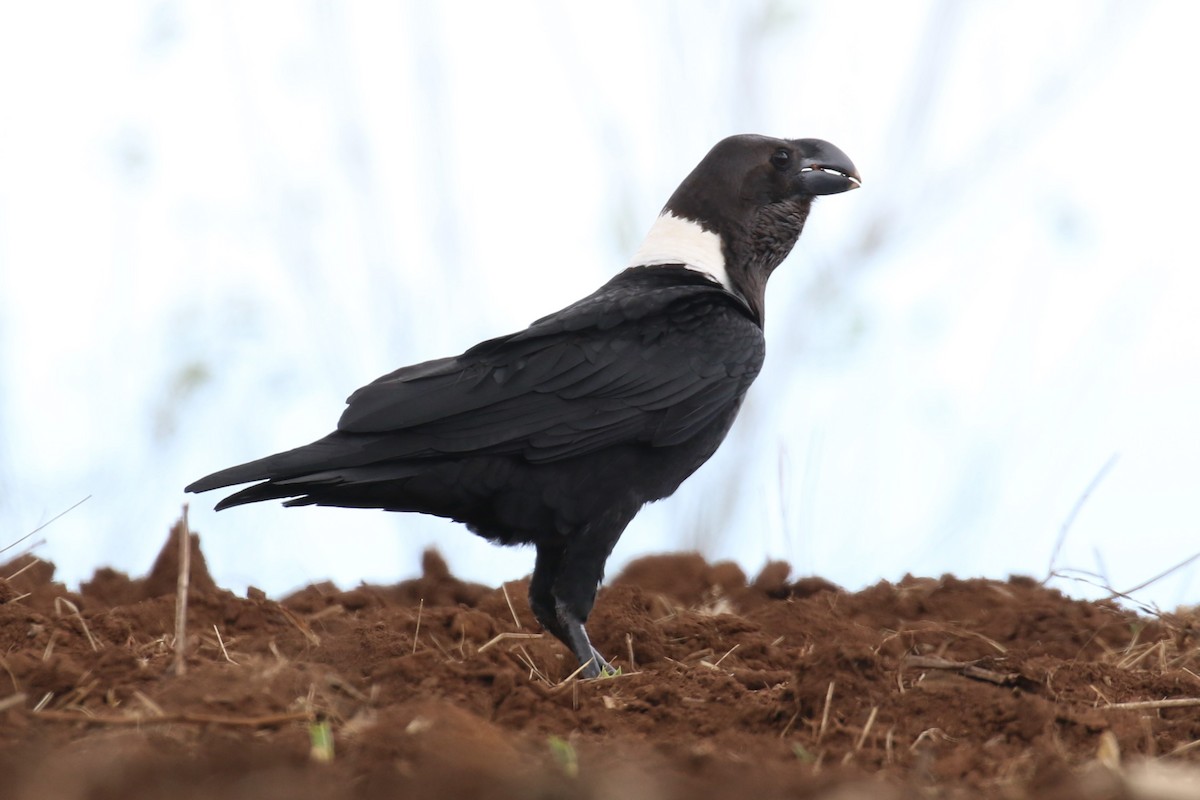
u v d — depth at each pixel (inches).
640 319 486.0
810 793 280.5
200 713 327.9
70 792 262.8
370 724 320.8
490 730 314.0
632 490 479.8
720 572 615.2
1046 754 319.3
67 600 486.6
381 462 448.1
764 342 511.8
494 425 457.7
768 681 404.8
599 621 492.1
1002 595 541.3
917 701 353.1
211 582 534.6
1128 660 459.2
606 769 287.6
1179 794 281.4
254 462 434.3
